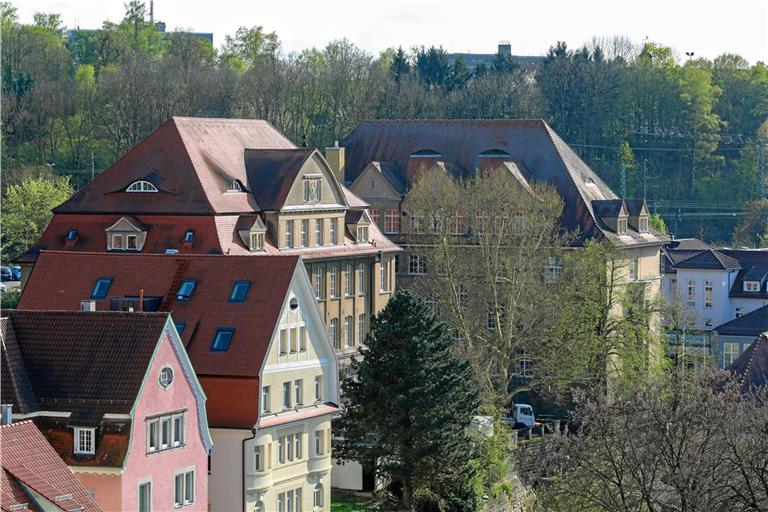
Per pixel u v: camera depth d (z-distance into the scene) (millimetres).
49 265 183250
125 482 146250
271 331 171250
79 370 149875
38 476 126125
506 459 198250
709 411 144250
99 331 152250
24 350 151375
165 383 152750
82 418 147000
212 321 172875
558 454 151750
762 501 136875
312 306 180125
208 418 169125
